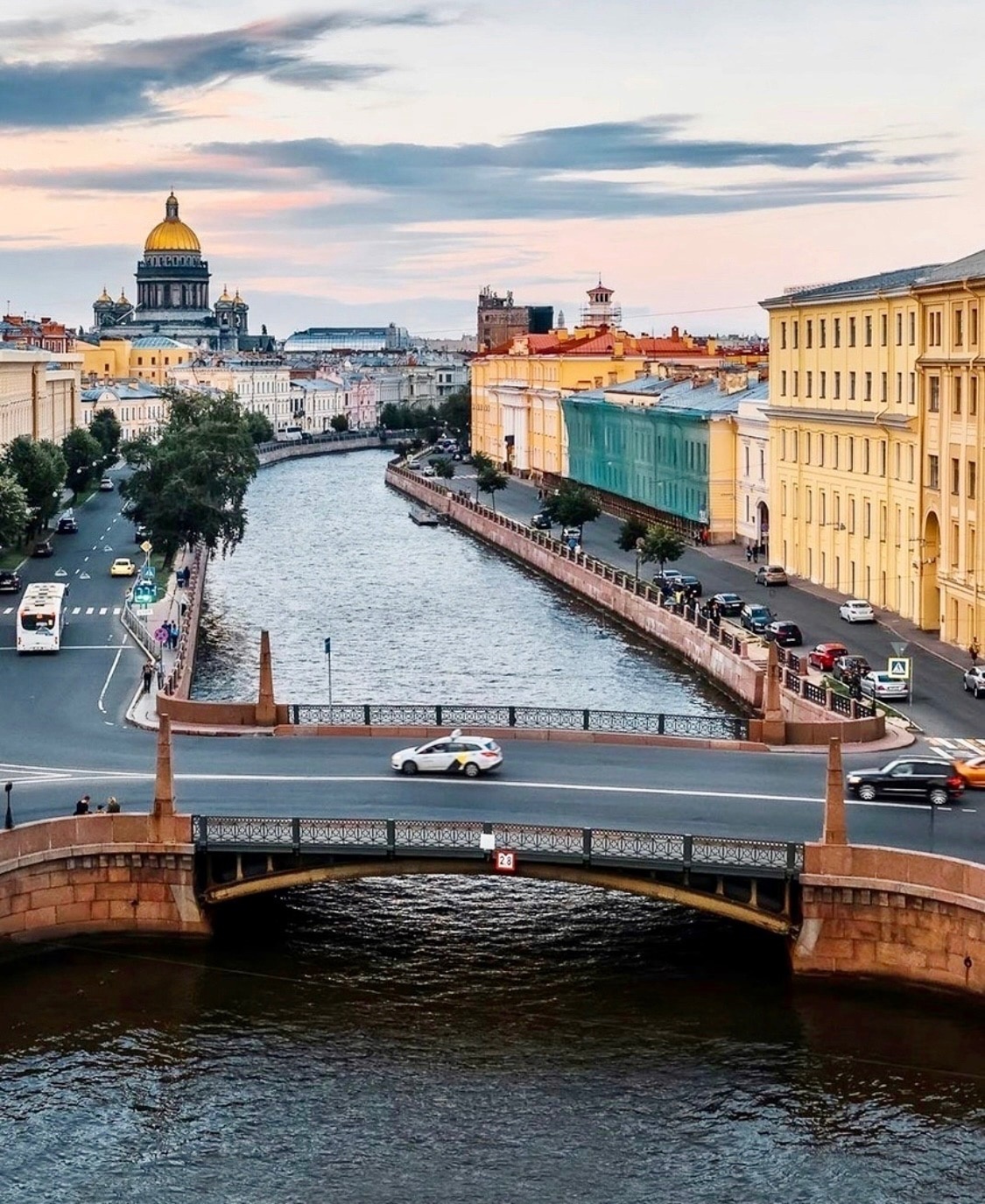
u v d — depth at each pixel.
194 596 149.12
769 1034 62.66
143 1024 64.25
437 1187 54.56
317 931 73.00
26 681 109.31
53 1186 54.88
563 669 127.94
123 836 70.31
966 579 115.25
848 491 140.62
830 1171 54.94
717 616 129.62
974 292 112.81
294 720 93.25
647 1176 54.91
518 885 78.88
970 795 78.31
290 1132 57.56
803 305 148.50
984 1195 53.69
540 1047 62.44
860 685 104.12
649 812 74.81
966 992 63.34
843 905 65.38
